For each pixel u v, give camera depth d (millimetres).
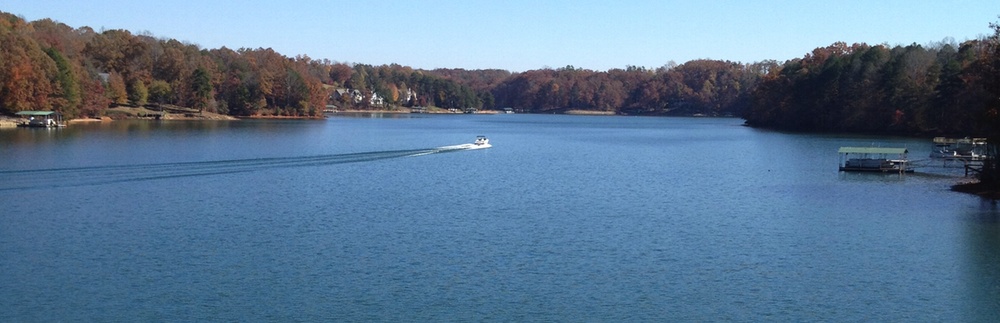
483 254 49125
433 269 45594
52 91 172750
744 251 50594
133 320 36906
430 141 152125
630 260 48062
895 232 56469
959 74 152250
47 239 51969
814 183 84562
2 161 95062
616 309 39281
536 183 84500
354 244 51375
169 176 83562
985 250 50938
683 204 69312
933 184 82812
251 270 44938
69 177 81000
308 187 77625
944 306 40156
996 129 73625
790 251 50688
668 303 40219
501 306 39469
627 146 147250
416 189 77812
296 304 39344
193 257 47594
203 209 63656
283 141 142875
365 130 194750
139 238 52469
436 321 37375
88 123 188000
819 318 38375
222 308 38625
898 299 41156
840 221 60750
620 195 75062
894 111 180125
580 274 44938
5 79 161750
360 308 38938
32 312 37750
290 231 55250
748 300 40812
